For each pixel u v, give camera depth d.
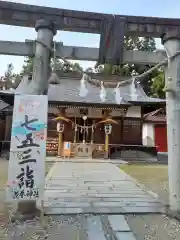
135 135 18.69
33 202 4.22
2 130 18.88
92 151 17.23
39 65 4.46
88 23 4.59
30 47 4.66
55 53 4.74
